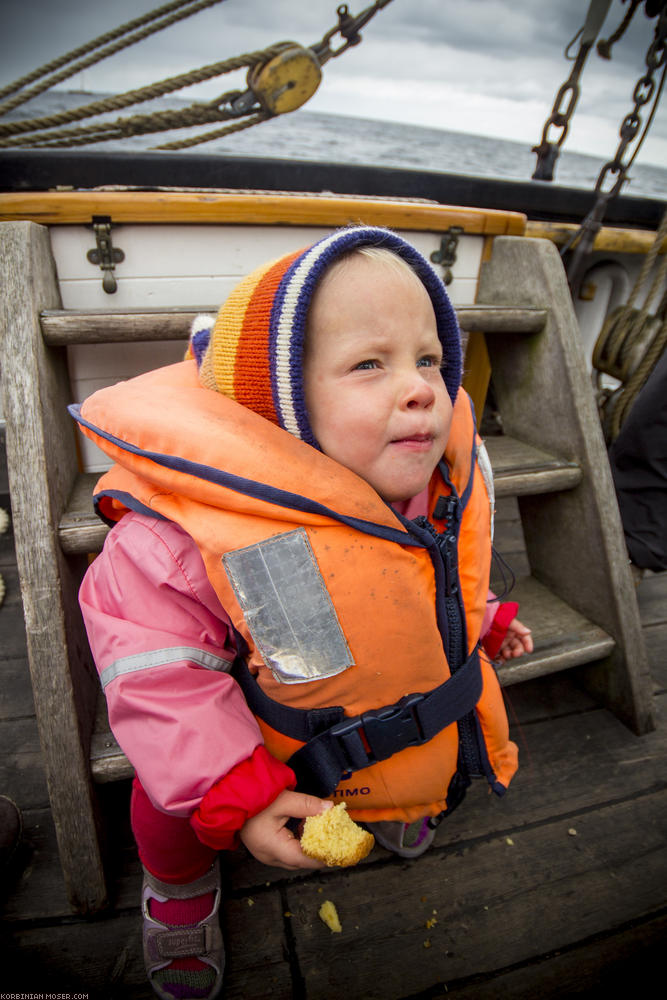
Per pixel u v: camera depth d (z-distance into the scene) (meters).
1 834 1.02
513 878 1.01
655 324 1.75
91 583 0.72
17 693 1.36
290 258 0.64
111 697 0.66
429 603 0.72
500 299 1.51
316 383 0.63
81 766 0.91
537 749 1.25
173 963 0.86
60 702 0.91
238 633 0.72
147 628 0.68
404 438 0.63
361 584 0.67
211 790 0.64
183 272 1.36
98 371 1.38
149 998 0.86
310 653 0.68
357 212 1.39
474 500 0.83
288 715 0.74
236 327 0.66
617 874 1.03
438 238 1.50
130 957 0.90
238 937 0.93
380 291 0.60
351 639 0.69
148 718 0.66
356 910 0.96
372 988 0.87
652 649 1.55
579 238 1.89
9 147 1.66
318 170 2.12
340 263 0.61
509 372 1.48
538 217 2.51
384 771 0.81
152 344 1.39
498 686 0.92
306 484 0.64
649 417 1.32
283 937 0.93
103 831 0.98
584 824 1.11
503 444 1.43
